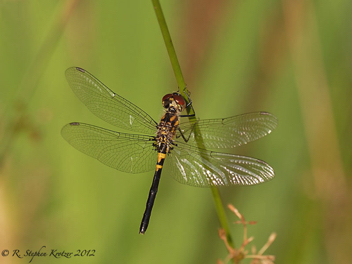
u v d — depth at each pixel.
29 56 0.91
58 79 0.91
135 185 0.91
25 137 0.90
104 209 0.91
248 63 0.91
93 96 0.90
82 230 0.90
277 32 0.91
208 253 0.91
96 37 0.91
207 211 0.91
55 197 0.90
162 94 0.91
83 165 0.91
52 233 0.90
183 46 0.91
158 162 0.91
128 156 0.91
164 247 0.91
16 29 0.91
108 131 0.91
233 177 0.89
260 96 0.91
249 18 0.91
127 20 0.91
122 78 0.91
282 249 0.91
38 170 0.90
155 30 0.91
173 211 0.91
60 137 0.91
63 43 0.91
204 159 0.90
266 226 0.91
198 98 0.91
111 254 0.90
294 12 0.91
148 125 0.91
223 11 0.91
